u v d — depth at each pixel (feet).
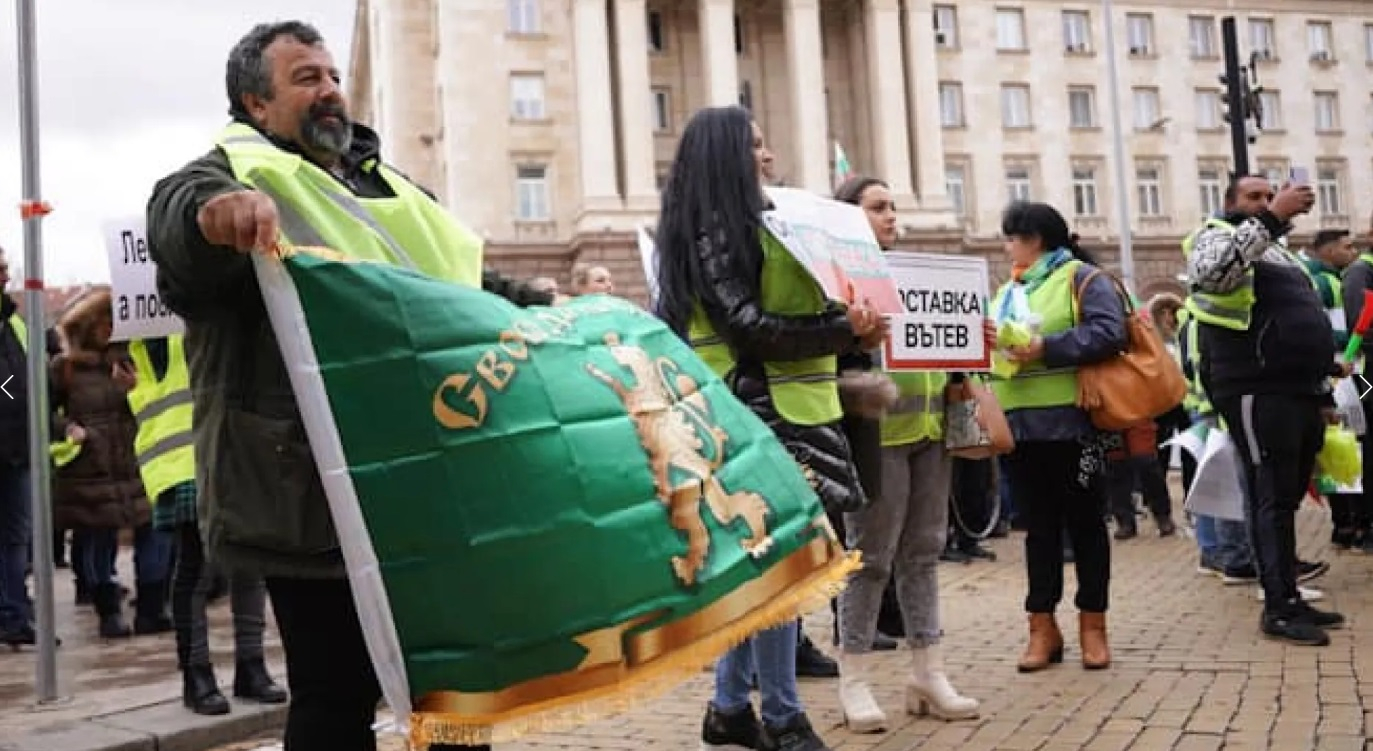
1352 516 33.30
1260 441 20.97
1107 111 157.28
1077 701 17.35
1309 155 164.86
